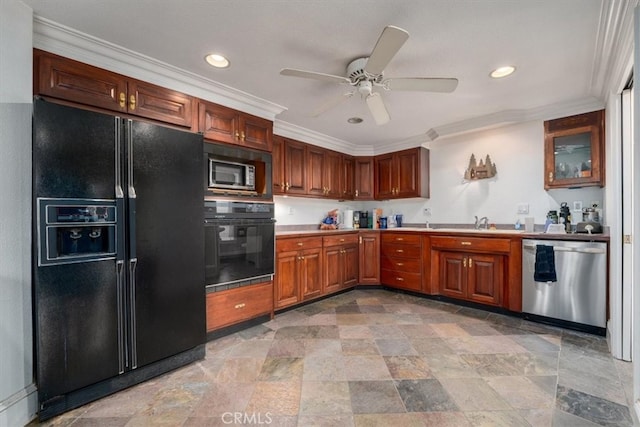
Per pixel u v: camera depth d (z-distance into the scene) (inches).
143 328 74.0
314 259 140.9
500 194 139.9
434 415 60.9
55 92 70.2
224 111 103.2
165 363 78.7
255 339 99.8
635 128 56.6
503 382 72.6
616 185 86.0
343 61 82.9
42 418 60.4
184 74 89.4
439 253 142.2
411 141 163.9
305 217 167.6
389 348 91.7
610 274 91.8
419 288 147.2
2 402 56.7
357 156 182.5
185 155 82.8
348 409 62.9
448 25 67.4
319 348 92.3
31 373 61.9
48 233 61.1
